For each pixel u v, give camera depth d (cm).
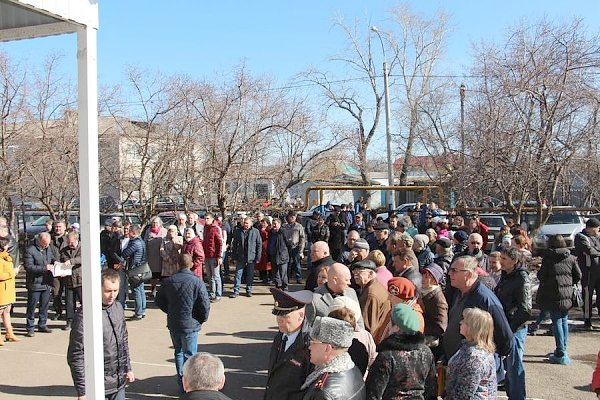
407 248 638
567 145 1334
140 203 1805
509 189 1423
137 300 1138
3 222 1028
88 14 427
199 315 683
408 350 387
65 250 1045
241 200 1927
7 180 1616
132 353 891
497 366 509
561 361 797
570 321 1063
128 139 1831
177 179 1808
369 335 451
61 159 1681
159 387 726
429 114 2525
